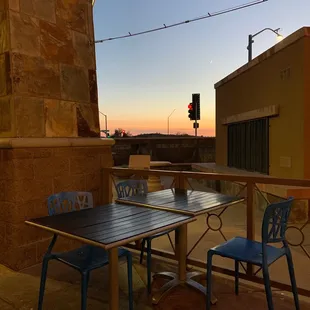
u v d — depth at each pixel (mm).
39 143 3281
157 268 3242
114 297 2023
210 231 4926
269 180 2725
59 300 2572
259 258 2143
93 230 1873
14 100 3195
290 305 2494
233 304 2518
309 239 4508
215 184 8898
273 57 6270
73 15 3848
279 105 6078
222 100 9273
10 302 2549
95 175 3977
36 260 3314
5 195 3205
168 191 3160
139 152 15422
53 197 2514
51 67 3564
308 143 5355
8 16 3158
